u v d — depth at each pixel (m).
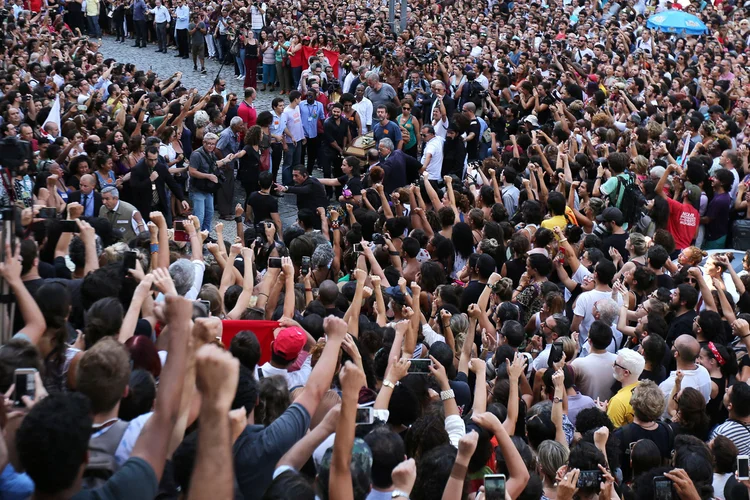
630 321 13.73
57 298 7.73
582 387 11.62
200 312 8.98
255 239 15.23
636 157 20.69
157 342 8.51
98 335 7.81
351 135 26.72
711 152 22.69
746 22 44.44
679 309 13.51
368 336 9.91
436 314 13.20
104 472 5.56
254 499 6.32
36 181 16.98
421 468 6.95
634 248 15.45
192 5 45.03
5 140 10.00
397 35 39.59
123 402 6.30
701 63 35.12
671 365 13.12
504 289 13.73
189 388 6.09
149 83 29.97
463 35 40.16
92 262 11.14
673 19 41.50
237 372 4.21
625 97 28.20
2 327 7.33
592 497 8.02
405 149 26.98
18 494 5.39
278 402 7.90
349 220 18.47
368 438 6.27
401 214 19.14
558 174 19.66
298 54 37.78
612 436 9.80
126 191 20.38
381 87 28.97
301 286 13.47
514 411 9.02
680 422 10.31
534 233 16.98
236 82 41.38
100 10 50.56
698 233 19.72
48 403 4.64
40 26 39.25
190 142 25.23
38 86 27.47
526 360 11.20
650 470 8.59
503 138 28.27
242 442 6.39
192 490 4.09
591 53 38.28
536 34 42.12
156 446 4.83
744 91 31.25
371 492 6.13
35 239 11.46
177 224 13.48
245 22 39.91
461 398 10.20
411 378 8.93
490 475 6.32
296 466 6.12
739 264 17.28
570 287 14.91
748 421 10.34
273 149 26.25
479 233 17.53
